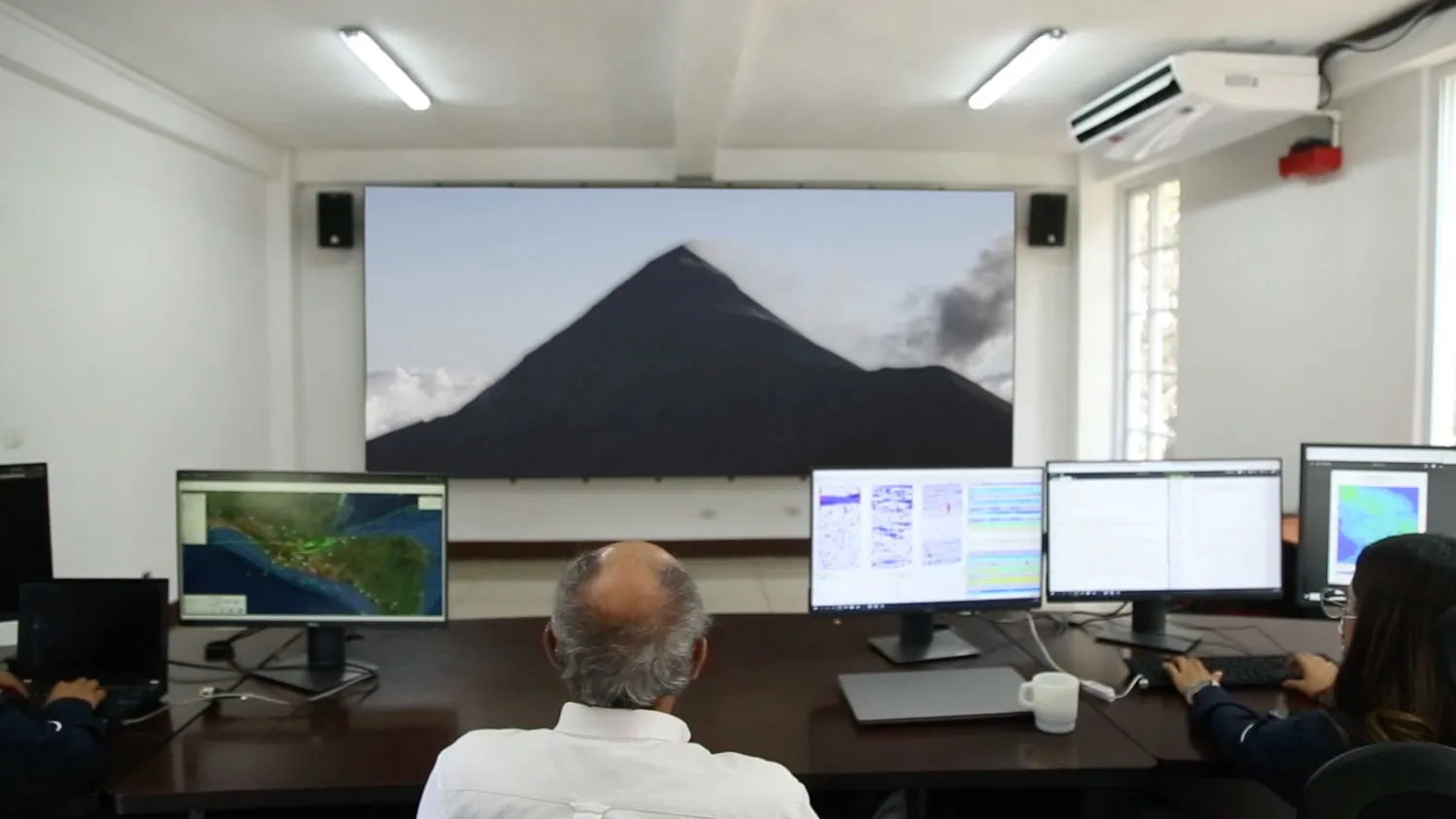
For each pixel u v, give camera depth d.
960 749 1.58
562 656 1.08
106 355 3.76
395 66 3.68
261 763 1.53
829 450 5.55
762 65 3.76
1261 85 3.37
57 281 3.46
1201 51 3.41
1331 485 2.11
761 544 5.71
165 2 3.06
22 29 3.14
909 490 2.05
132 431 3.95
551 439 5.48
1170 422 5.12
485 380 5.44
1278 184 3.88
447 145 5.27
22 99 3.26
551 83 4.03
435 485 1.94
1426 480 2.06
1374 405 3.36
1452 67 3.06
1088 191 5.52
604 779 1.01
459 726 1.68
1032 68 3.65
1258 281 4.02
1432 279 3.13
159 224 4.16
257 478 1.93
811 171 5.48
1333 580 2.11
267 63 3.72
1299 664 1.88
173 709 1.76
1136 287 5.46
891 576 2.05
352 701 1.81
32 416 3.33
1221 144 3.91
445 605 1.94
